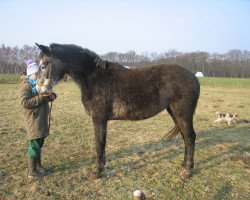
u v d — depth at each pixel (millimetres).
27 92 4109
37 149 4289
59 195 3889
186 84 4277
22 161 5027
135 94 4316
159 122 8508
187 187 4164
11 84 22953
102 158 4445
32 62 4309
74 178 4395
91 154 5457
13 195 3859
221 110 11141
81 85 4422
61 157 5270
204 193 3977
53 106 11305
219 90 23047
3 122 8023
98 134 4395
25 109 4160
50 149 5703
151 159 5246
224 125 8180
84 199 3785
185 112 4332
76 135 6789
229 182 4328
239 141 6441
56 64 4301
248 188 4137
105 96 4332
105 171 4695
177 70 4359
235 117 8344
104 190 4047
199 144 6191
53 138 6477
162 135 6906
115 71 4457
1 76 32031
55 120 8477
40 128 4195
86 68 4371
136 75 4410
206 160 5211
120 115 4449
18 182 4211
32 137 4145
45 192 3902
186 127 4391
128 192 3996
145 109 4375
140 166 4914
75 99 13688
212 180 4395
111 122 8297
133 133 7102
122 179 4402
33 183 4199
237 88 25469
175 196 3893
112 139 6543
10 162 4965
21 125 7684
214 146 6027
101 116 4379
